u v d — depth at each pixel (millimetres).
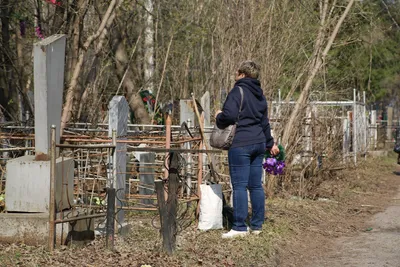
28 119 12688
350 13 16391
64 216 8180
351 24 17312
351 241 10156
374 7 22453
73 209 8523
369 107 34125
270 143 9734
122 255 7820
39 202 8344
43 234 8102
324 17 14430
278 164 10539
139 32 22547
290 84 15883
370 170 21406
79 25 13734
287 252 9133
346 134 19672
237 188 9203
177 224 8781
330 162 15891
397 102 42906
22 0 15477
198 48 23906
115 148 8742
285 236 9852
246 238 9117
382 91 34219
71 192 8578
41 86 8328
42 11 16281
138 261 7594
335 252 9375
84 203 9102
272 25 14242
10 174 8391
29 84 17359
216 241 8938
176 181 8180
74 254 7785
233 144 9117
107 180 8875
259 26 14039
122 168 9266
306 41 15500
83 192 9367
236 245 8758
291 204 12523
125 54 17781
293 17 14820
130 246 8336
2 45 15914
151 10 21812
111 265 7402
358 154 21719
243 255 8391
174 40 23078
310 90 15461
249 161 9219
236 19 14320
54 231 7953
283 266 8484
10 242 8156
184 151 8469
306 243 9844
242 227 9258
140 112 17719
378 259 8867
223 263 7953
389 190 17031
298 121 13922
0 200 9070
